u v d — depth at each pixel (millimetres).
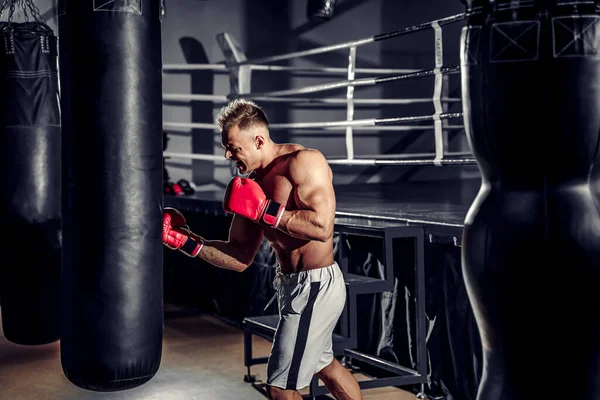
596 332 1643
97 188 2316
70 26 2328
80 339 2373
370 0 7742
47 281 4156
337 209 4090
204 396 3164
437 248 3100
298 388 2312
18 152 4102
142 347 2416
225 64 7094
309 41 7504
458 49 8141
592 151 1627
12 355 3967
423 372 3113
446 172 8125
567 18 1591
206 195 5699
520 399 1696
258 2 7242
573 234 1613
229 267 2475
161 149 2455
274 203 2223
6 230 4129
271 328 3127
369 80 4594
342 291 2354
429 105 8039
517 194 1670
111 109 2311
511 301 1661
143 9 2363
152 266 2414
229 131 2334
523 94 1613
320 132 7582
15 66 4094
